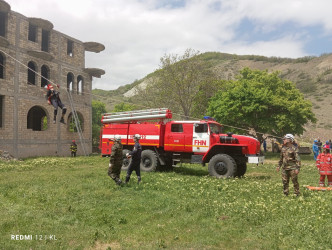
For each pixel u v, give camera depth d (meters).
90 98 31.81
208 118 13.65
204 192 8.32
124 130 14.44
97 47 31.89
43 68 29.55
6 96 22.98
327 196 7.89
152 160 13.27
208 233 4.99
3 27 25.98
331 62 86.69
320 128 46.97
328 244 4.39
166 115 13.41
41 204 6.79
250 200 7.44
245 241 4.64
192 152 13.12
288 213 6.06
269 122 28.95
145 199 7.48
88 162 18.05
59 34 28.03
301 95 31.98
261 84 31.31
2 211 6.10
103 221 5.64
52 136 26.80
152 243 4.54
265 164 18.92
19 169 13.71
